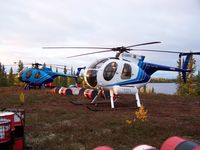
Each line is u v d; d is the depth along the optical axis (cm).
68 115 1449
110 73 1777
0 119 566
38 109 1684
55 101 2205
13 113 610
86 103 2033
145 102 2256
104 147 513
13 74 6400
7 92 3136
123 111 1692
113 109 1750
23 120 675
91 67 1841
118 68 1795
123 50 1856
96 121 1271
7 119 580
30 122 1234
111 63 1792
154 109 1825
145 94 3133
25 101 2098
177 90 5850
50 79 3922
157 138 991
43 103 2052
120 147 878
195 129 1124
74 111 1616
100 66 1795
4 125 558
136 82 1875
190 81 5566
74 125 1170
